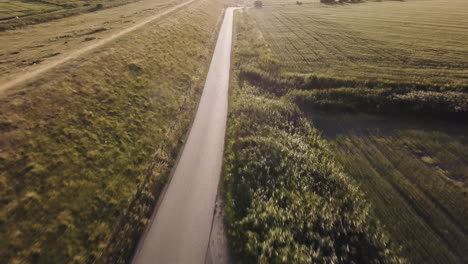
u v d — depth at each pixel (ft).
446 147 55.06
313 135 61.62
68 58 75.10
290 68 100.07
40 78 61.05
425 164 50.57
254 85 89.97
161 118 68.39
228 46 144.87
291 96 78.79
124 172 48.60
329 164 50.55
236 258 34.47
